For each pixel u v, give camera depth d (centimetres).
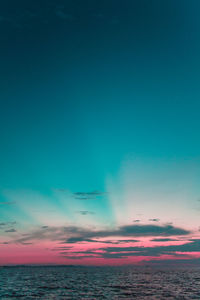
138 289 7288
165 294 6269
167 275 14188
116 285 8412
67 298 5675
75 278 11700
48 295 6091
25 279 10912
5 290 6969
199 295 6106
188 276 13212
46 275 14062
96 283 9119
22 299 5538
